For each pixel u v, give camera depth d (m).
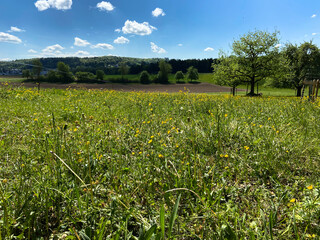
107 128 4.38
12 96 9.41
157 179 2.36
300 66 38.28
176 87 63.78
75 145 3.21
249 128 3.92
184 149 3.13
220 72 34.91
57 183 2.12
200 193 2.09
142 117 5.40
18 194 1.80
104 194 2.10
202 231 1.58
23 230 1.57
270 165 2.66
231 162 2.86
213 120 4.36
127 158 2.85
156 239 1.35
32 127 4.37
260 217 1.77
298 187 2.31
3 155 2.98
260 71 33.50
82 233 1.39
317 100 7.84
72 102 8.23
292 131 3.83
